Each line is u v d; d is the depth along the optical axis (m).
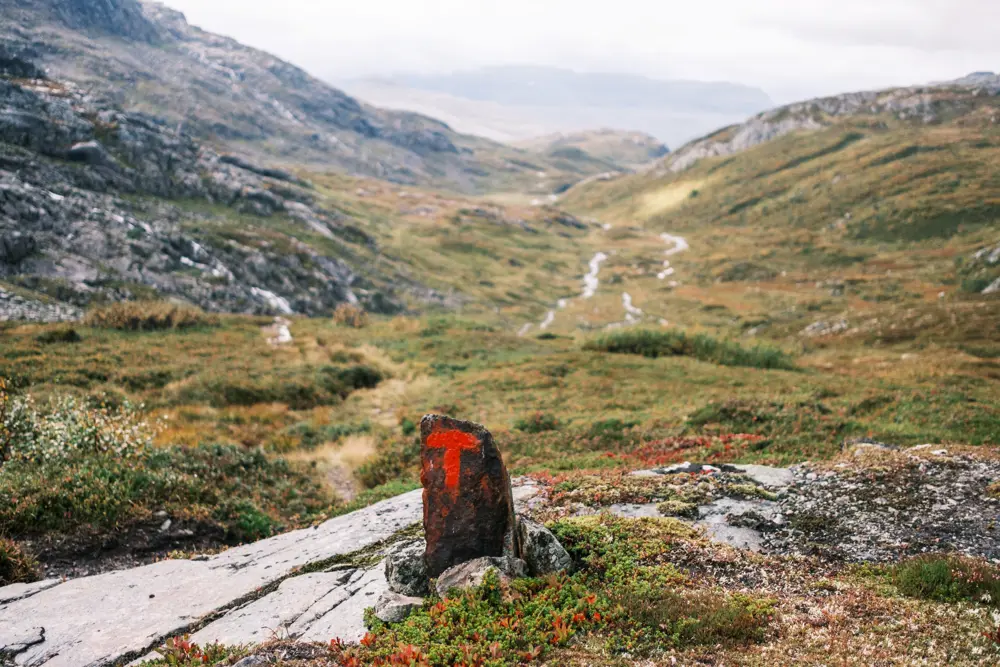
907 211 175.50
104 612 9.55
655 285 146.50
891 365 39.44
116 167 90.50
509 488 9.80
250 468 19.59
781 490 13.26
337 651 7.51
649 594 8.59
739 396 25.92
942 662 6.54
